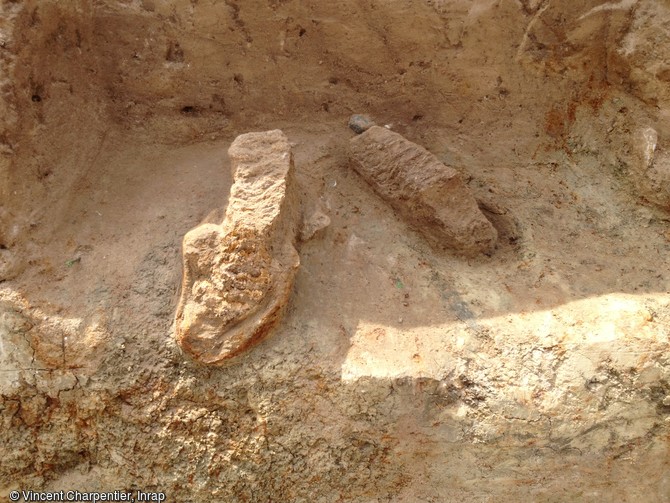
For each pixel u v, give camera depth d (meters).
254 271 0.70
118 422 0.75
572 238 0.84
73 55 0.81
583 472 0.77
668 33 0.79
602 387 0.73
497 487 0.78
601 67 0.85
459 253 0.82
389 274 0.79
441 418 0.73
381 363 0.72
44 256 0.77
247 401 0.73
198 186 0.83
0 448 0.77
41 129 0.77
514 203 0.87
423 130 0.91
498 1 0.82
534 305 0.77
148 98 0.87
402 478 0.77
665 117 0.83
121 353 0.73
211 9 0.81
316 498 0.77
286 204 0.74
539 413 0.73
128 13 0.81
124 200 0.83
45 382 0.74
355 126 0.89
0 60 0.71
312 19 0.84
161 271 0.76
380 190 0.83
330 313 0.75
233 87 0.88
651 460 0.78
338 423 0.73
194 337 0.71
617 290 0.79
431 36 0.85
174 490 0.77
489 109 0.90
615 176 0.87
